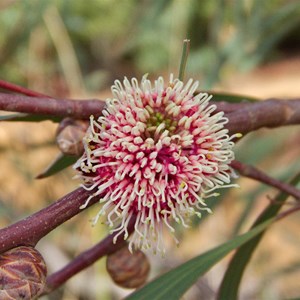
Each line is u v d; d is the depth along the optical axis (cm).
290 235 49
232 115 18
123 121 15
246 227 49
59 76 50
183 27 49
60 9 47
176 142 15
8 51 41
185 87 16
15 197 41
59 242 40
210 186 15
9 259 14
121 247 18
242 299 43
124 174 15
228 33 43
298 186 24
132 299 16
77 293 41
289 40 133
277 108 19
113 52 84
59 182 41
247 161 35
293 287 48
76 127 17
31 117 19
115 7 84
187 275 17
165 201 15
